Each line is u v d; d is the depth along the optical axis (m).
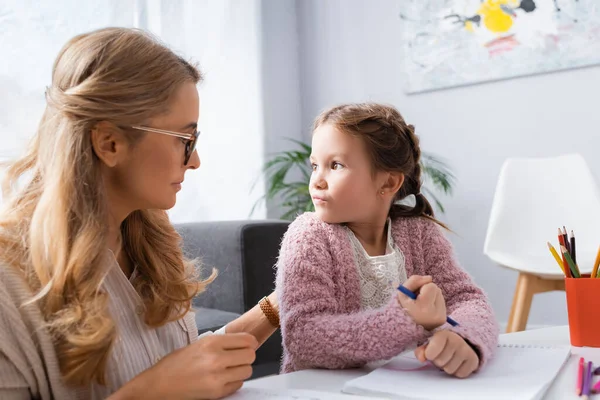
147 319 0.76
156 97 0.65
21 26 2.12
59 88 0.65
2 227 0.65
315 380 0.72
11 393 0.60
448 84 2.95
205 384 0.59
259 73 3.14
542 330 0.98
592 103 2.63
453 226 2.96
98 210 0.63
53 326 0.61
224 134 2.96
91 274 0.62
